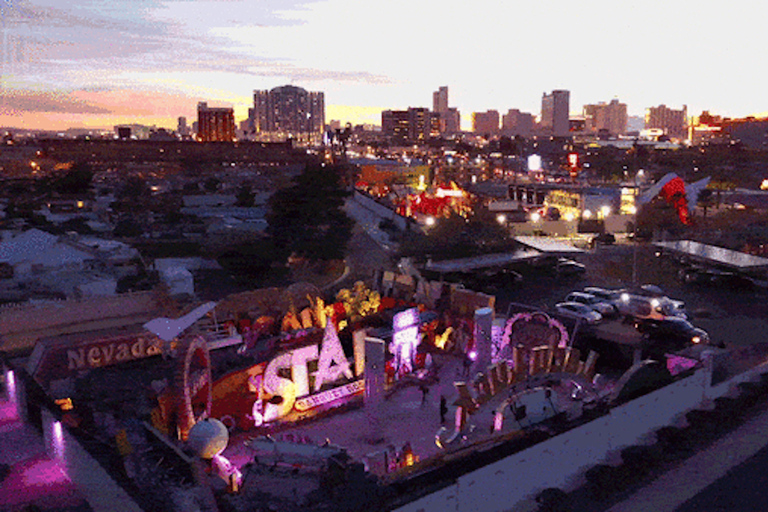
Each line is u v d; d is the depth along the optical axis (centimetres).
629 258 7094
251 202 11419
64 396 2762
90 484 1930
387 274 4219
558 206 10094
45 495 1988
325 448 2139
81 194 13238
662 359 3234
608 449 2334
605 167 17288
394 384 3231
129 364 3122
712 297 5325
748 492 2064
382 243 8388
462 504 1819
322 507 1709
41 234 6291
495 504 1914
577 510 1967
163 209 10775
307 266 7044
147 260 6675
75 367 2978
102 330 3322
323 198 7469
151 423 2530
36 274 5541
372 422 2770
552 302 5241
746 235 7612
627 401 2480
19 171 18775
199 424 2291
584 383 2639
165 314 3769
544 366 2503
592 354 2653
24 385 2583
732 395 2908
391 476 1866
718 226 8194
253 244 6756
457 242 6738
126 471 1891
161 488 1827
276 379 2869
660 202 8775
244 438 2678
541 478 2070
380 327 3428
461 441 2312
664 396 2603
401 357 3312
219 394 2717
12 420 2581
